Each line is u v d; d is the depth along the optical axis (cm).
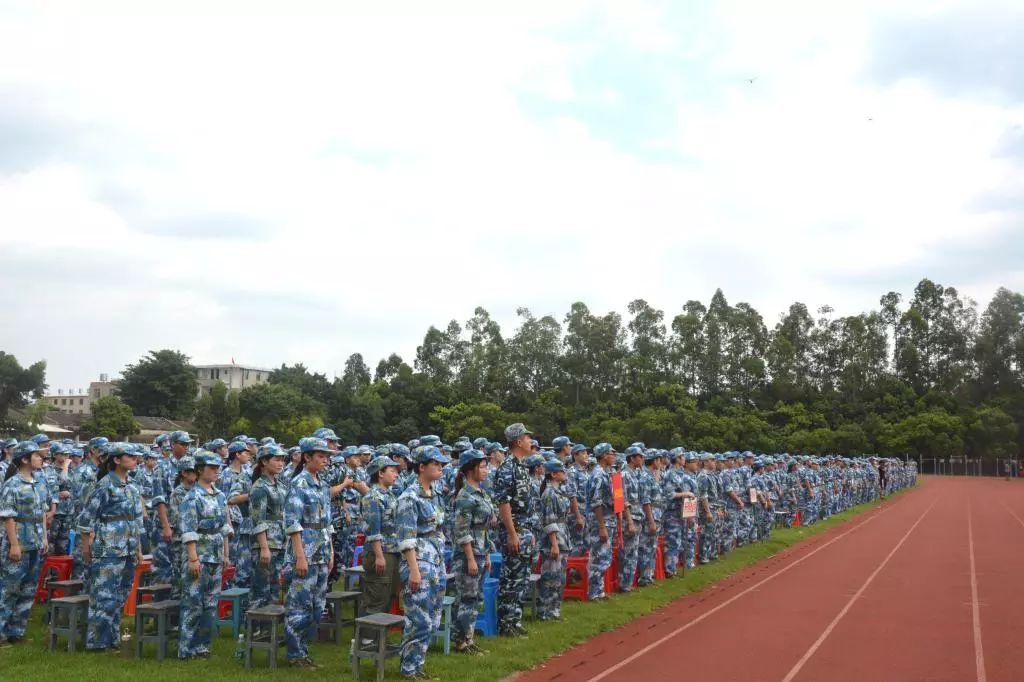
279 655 958
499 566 1192
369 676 874
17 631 1011
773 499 2631
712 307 9125
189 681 827
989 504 4047
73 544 1335
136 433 6241
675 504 1658
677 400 7225
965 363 9138
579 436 6931
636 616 1266
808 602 1411
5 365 5544
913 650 1062
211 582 974
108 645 970
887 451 7725
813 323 9562
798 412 7912
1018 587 1555
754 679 923
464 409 7375
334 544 1377
